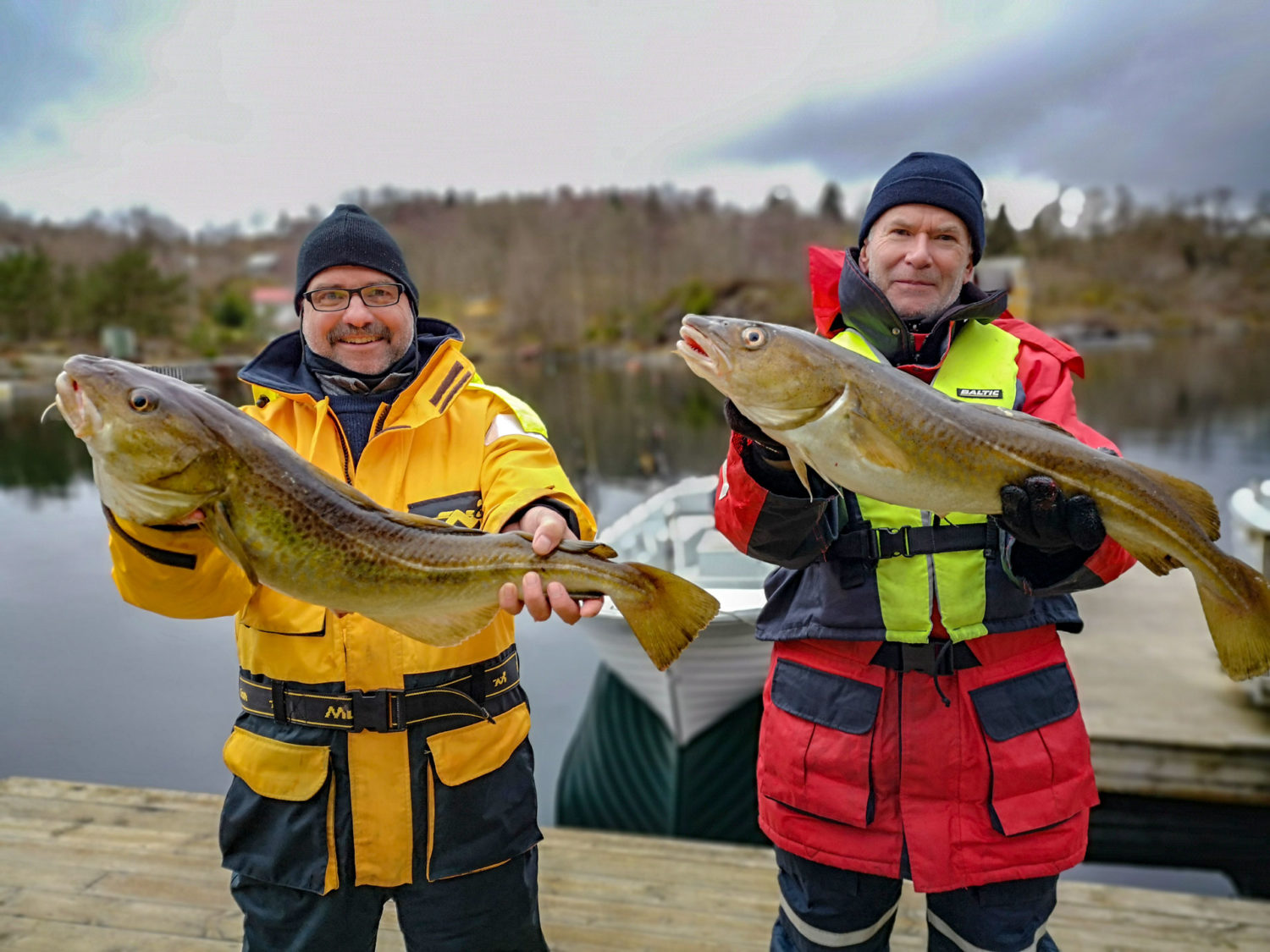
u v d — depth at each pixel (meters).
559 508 1.59
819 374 1.38
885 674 1.64
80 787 3.65
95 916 2.77
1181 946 2.63
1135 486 1.44
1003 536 1.58
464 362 1.80
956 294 1.78
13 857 3.10
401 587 1.43
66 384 1.23
